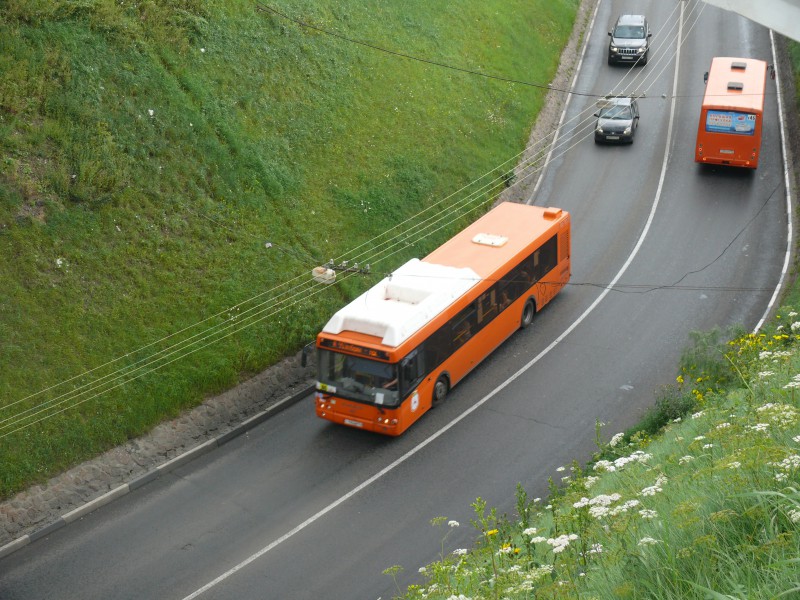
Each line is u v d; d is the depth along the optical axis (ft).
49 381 76.02
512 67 154.92
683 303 101.40
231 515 71.15
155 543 67.97
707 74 137.80
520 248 95.66
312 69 121.29
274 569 64.28
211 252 92.94
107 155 91.61
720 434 37.73
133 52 101.71
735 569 26.14
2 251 80.38
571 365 91.40
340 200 108.37
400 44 139.33
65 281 82.02
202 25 111.96
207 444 80.23
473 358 89.45
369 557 65.00
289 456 79.10
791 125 141.49
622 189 129.08
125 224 89.15
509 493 72.02
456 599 30.83
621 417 81.82
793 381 45.78
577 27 186.39
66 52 96.32
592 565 32.60
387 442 80.53
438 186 120.06
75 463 74.18
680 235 116.26
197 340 85.66
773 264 107.86
